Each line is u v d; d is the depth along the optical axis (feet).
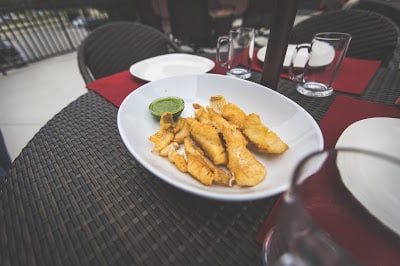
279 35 1.00
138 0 5.83
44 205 0.73
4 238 0.65
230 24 5.72
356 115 1.08
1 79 5.66
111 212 0.71
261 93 1.12
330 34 1.39
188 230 0.66
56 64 6.51
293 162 0.80
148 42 2.44
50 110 4.16
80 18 8.09
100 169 0.86
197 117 1.07
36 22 6.87
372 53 2.07
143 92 1.20
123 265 0.59
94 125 1.10
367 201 0.60
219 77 1.26
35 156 0.92
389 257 0.54
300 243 0.40
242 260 0.59
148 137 1.03
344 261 0.45
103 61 2.18
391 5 2.78
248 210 0.71
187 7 4.69
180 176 0.80
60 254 0.61
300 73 1.52
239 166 0.77
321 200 0.65
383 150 0.75
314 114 1.11
